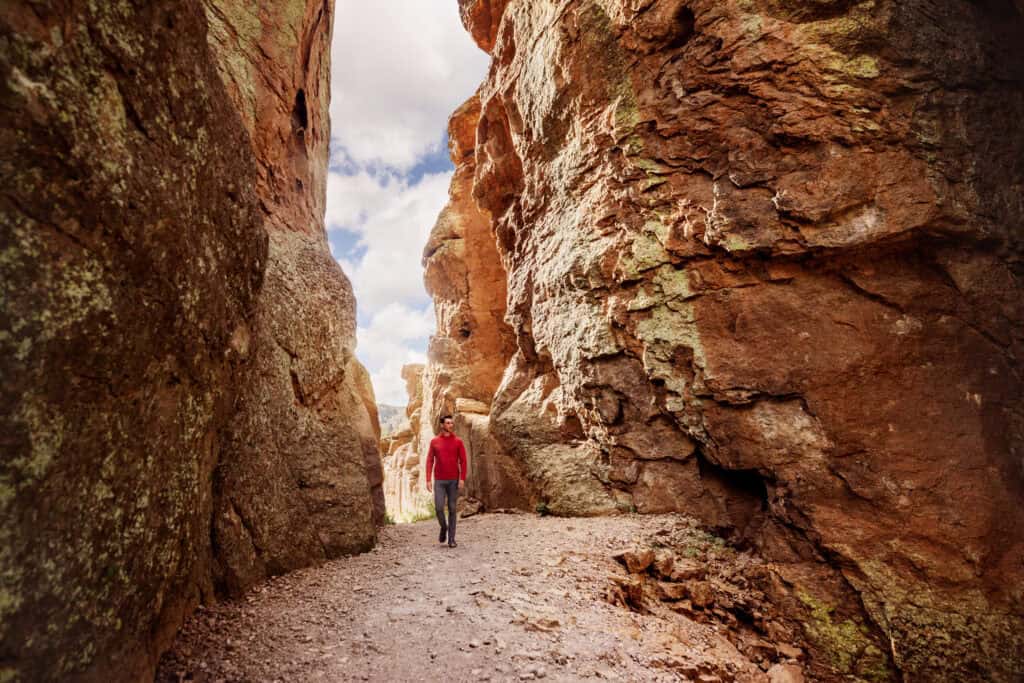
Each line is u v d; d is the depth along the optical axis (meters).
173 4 3.41
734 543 7.75
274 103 9.21
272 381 7.19
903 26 7.39
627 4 9.15
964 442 6.64
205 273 3.95
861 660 6.20
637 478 8.97
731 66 8.04
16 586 2.27
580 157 10.29
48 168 2.45
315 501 7.15
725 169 8.16
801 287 7.68
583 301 9.95
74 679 2.61
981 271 7.05
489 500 12.12
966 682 5.83
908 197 7.09
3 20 2.23
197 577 4.94
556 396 11.09
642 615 5.73
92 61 2.75
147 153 3.20
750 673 5.09
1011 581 6.12
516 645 4.38
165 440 3.53
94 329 2.72
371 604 5.24
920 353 7.06
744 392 7.64
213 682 3.70
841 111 7.42
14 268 2.28
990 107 7.31
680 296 8.42
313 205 11.02
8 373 2.24
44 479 2.43
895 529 6.59
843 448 7.02
